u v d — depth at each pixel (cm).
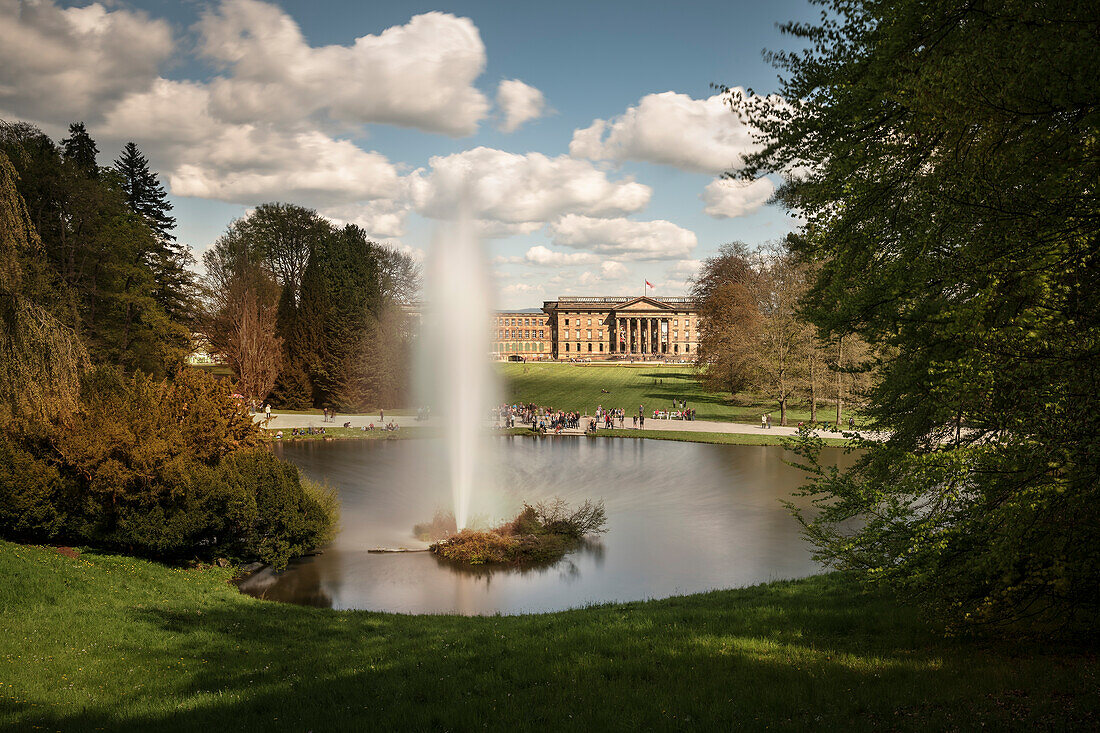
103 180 5191
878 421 1186
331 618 1764
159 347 5222
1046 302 813
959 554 945
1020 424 812
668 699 911
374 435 6022
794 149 1111
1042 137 772
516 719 873
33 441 2225
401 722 882
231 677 1193
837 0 1022
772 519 3112
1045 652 1021
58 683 1152
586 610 1783
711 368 8794
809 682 956
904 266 1013
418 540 2791
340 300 8044
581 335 19225
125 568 2088
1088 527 827
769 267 7194
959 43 802
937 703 827
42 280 3070
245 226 9250
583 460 4794
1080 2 692
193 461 2359
